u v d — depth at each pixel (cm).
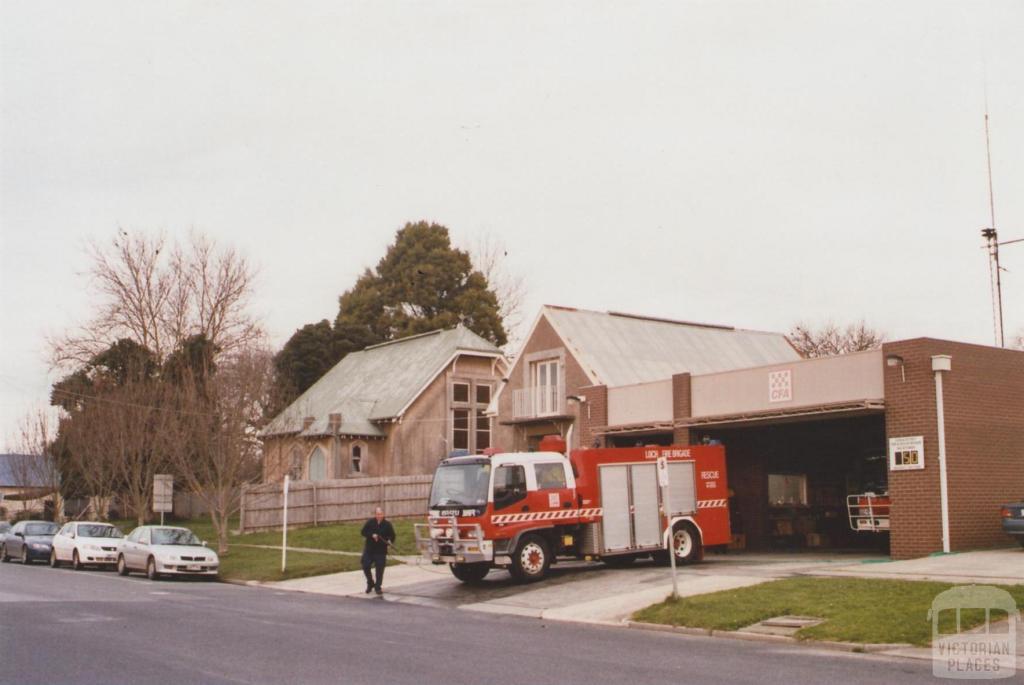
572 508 2228
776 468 2938
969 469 2238
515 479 2169
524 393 3597
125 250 5119
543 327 3588
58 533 3344
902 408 2264
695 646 1342
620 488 2306
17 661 1177
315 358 6069
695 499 2411
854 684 1037
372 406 4759
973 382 2284
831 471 3088
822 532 2997
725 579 1939
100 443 4128
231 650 1279
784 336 4212
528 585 2136
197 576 2828
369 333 6397
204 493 3406
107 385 4472
